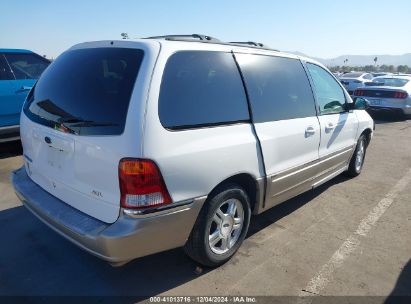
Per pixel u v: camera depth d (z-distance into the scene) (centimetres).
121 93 248
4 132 604
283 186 364
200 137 269
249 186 329
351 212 440
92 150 250
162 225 250
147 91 243
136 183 235
